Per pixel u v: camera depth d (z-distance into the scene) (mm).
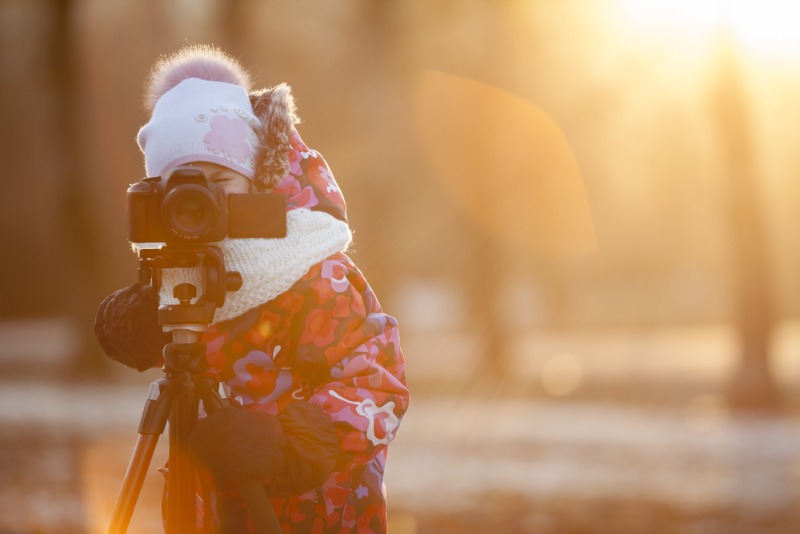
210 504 3443
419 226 41594
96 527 11273
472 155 38656
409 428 24562
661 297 79812
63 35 36031
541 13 37031
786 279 77812
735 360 29422
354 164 38500
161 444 17531
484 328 38781
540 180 38875
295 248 3254
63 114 36781
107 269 41438
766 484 15805
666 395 33062
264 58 36125
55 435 20844
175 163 3303
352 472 3346
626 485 15938
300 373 3309
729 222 29719
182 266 3119
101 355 38250
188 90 3365
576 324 72938
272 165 3346
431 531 12195
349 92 37750
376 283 38969
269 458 2908
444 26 37719
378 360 3301
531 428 24922
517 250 39844
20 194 60250
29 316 69812
